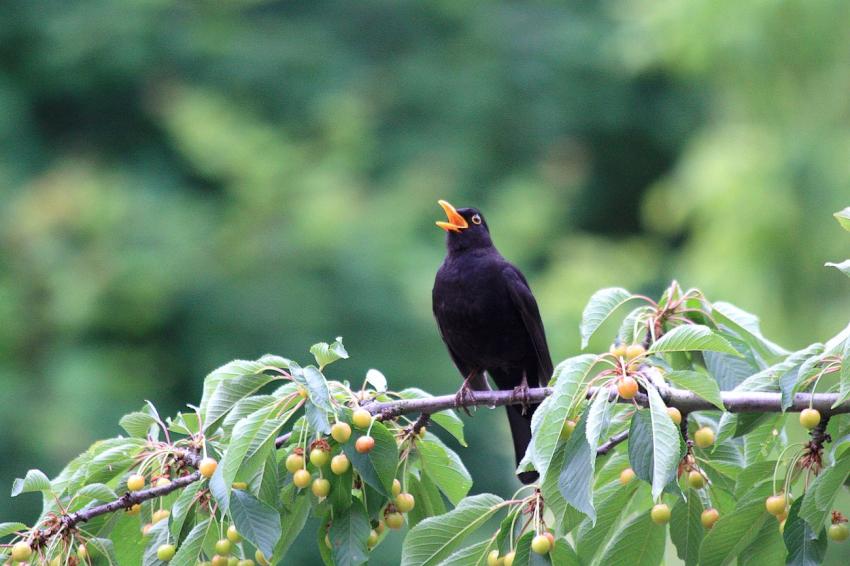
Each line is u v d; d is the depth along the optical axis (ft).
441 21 68.69
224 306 50.37
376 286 51.42
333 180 56.03
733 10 45.60
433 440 17.93
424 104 66.28
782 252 44.52
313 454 16.14
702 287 45.39
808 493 14.96
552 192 67.72
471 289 25.40
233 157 55.42
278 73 62.85
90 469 17.20
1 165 56.90
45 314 50.31
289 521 17.37
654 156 75.15
